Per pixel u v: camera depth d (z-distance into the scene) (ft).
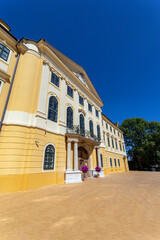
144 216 11.36
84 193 20.03
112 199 16.70
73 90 46.62
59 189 23.29
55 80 37.99
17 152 23.11
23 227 9.57
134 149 97.86
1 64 26.73
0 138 23.09
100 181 34.35
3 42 28.19
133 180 36.70
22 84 28.17
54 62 39.19
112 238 7.95
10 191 20.79
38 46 34.60
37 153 25.93
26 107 27.04
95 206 14.07
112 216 11.43
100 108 68.64
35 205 14.52
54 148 31.55
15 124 24.54
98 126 59.62
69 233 8.66
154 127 97.60
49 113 32.63
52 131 31.96
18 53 31.22
